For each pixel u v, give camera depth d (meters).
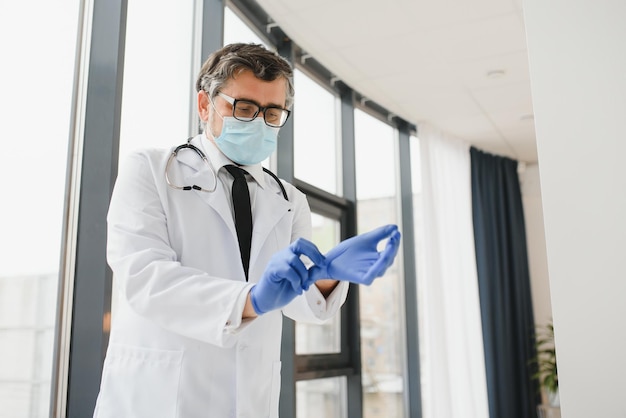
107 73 1.87
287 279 0.89
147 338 1.12
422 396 4.18
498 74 3.52
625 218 1.71
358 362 3.54
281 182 1.42
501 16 2.90
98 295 1.73
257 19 2.95
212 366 1.14
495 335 4.61
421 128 4.32
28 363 1.63
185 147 1.30
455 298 4.30
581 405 1.69
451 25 2.98
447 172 4.50
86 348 1.72
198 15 2.54
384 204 4.28
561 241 1.78
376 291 4.00
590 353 1.70
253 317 0.96
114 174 1.81
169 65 2.32
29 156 1.67
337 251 0.87
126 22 1.93
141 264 1.03
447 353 4.06
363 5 2.80
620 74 1.80
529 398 4.69
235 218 1.24
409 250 4.34
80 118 1.84
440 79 3.60
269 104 1.25
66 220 1.77
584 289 1.73
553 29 1.90
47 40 1.75
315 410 3.28
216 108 1.26
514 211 5.06
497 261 4.77
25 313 1.63
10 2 1.63
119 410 1.11
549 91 1.87
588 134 1.80
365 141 4.15
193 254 1.17
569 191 1.79
